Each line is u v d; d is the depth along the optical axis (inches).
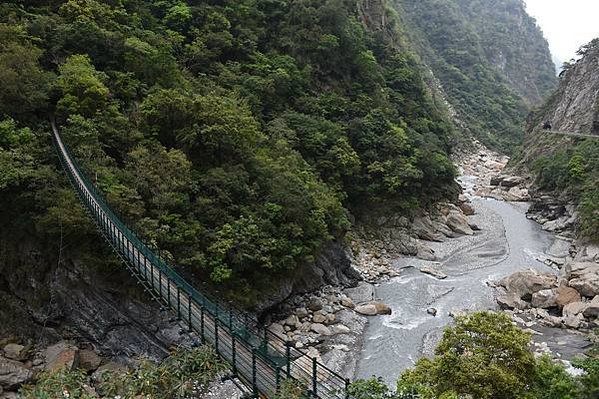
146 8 1659.7
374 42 2397.9
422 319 1133.1
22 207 930.1
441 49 5329.7
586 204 1813.5
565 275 1386.6
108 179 978.7
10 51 1109.1
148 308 879.7
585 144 2383.1
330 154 1608.0
